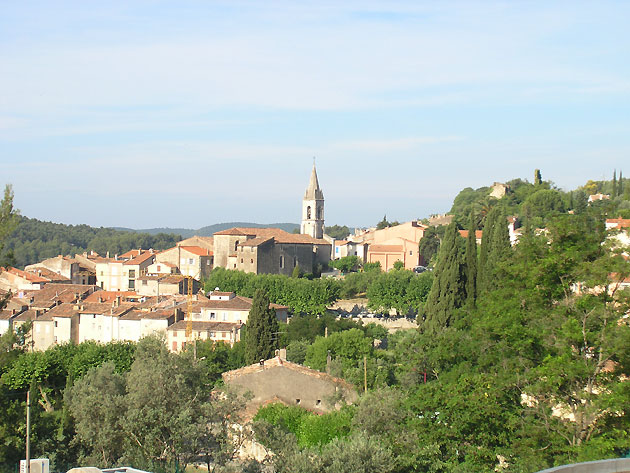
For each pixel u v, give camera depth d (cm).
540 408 5375
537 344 5703
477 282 10975
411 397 5969
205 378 6169
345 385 7469
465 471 5238
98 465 5606
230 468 5281
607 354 5122
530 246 6031
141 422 5447
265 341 11588
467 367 6241
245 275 18550
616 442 4728
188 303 15150
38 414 6594
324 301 17412
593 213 5906
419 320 14175
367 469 4956
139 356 6331
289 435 5603
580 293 5656
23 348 6278
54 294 16450
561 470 2962
